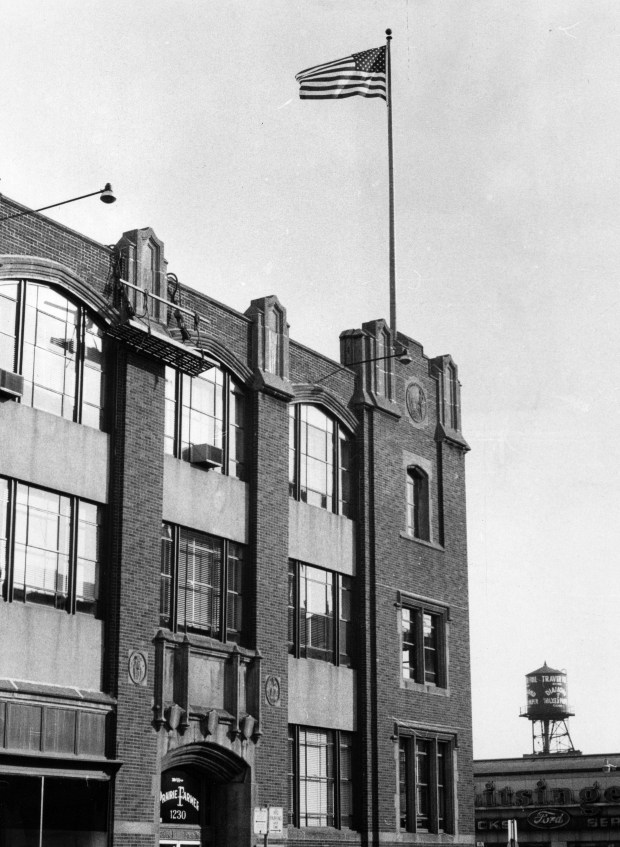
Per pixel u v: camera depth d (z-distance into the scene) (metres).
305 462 33.69
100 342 27.69
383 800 33.47
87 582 26.38
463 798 37.06
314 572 33.28
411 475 38.19
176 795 28.61
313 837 31.12
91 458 26.84
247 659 29.77
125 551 26.92
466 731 37.84
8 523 24.70
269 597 30.91
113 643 26.38
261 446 31.56
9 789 23.59
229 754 28.94
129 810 25.94
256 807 29.30
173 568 28.55
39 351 26.08
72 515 26.23
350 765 33.38
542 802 62.16
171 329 29.09
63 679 25.33
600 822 60.44
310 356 34.28
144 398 28.14
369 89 37.34
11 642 24.34
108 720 26.00
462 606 38.78
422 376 39.03
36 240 26.12
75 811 24.84
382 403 36.31
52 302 26.56
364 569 34.69
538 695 88.94
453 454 39.72
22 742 24.03
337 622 33.75
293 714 31.42
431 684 36.75
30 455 25.36
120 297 27.77
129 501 27.25
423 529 37.84
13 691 23.95
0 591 24.33
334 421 35.22
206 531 29.59
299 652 32.12
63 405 26.52
